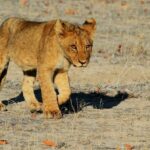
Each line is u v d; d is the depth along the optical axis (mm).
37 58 14367
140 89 17438
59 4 34188
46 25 14531
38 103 14984
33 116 14250
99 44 24484
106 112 14758
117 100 16219
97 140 12453
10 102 15820
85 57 13750
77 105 15336
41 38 14367
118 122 13852
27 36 14781
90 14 31688
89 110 14953
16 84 18078
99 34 26625
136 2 35438
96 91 17062
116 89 17422
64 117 14172
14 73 19688
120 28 28328
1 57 15328
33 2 34281
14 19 15484
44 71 14039
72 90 17359
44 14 31234
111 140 12508
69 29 13820
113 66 20547
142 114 14602
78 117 14180
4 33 15383
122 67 20438
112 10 33000
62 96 14344
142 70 20016
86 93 17016
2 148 11812
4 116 14312
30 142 12211
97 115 14430
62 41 13820
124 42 24969
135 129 13344
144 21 30328
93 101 16109
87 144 12156
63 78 14312
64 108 14664
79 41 13758
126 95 16688
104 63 21016
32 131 13000
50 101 13992
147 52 23141
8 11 31375
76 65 13781
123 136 12797
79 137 12633
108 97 16609
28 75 15109
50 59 13977
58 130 13117
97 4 34625
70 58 13828
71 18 30391
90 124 13633
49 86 14008
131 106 15469
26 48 14773
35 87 17844
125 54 22578
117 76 19234
